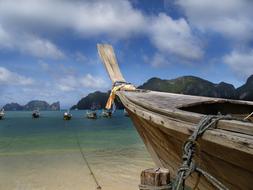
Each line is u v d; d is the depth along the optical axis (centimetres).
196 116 418
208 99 692
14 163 1692
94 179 1320
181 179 359
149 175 380
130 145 2531
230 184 405
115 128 4675
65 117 7688
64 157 1898
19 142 2811
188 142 380
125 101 791
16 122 6812
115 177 1352
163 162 698
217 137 355
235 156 346
